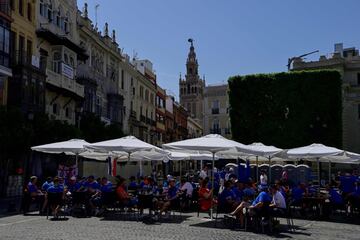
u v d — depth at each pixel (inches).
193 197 808.9
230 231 550.9
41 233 495.8
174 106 3452.3
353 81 2313.0
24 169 1157.7
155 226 582.6
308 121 1477.6
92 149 718.5
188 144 641.0
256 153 692.1
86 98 1608.0
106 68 1919.3
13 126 969.5
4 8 1107.3
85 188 711.1
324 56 2330.2
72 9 1574.8
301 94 1491.1
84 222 610.2
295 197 745.0
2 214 705.6
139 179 900.6
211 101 3550.7
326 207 714.2
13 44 1205.1
